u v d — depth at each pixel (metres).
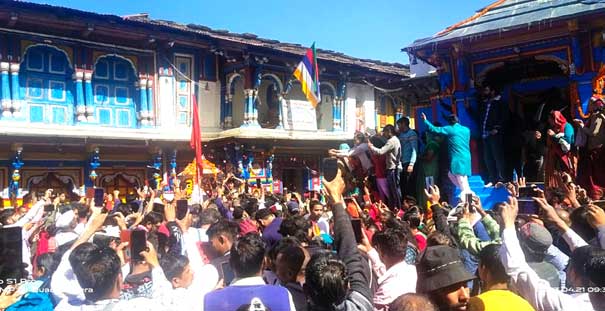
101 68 20.17
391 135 12.12
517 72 13.21
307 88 19.08
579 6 10.73
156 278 4.66
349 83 26.16
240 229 7.08
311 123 24.84
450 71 12.74
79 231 8.59
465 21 12.59
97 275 4.09
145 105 20.64
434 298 3.64
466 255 5.45
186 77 21.69
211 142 21.88
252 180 21.88
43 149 18.78
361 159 12.50
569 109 12.52
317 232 8.18
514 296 3.47
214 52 21.48
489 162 12.30
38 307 3.92
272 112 23.88
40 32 18.28
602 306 3.58
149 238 6.59
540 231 4.59
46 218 9.45
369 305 3.69
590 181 10.02
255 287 3.92
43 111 18.84
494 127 12.25
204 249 6.15
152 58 20.84
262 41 23.14
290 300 3.92
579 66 10.91
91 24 18.20
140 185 20.88
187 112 21.67
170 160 20.94
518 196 7.94
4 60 17.73
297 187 24.84
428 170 11.80
